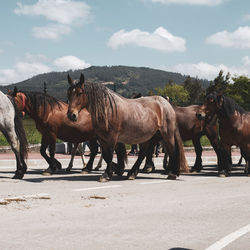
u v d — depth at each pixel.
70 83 8.23
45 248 3.68
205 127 11.03
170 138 9.19
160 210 5.46
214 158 16.56
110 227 4.48
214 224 4.73
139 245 3.84
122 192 7.01
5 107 8.64
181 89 118.50
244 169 12.20
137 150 16.94
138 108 8.74
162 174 10.45
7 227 4.39
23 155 8.94
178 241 3.99
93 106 8.25
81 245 3.80
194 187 7.84
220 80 72.06
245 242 4.00
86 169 10.62
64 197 6.34
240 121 9.66
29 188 7.34
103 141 8.53
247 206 5.85
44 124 9.69
